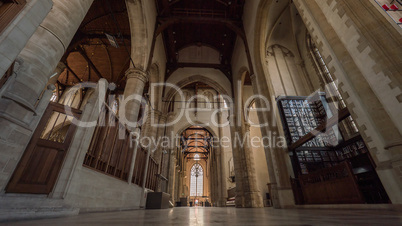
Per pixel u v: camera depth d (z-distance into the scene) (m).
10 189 2.67
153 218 2.63
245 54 14.16
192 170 44.72
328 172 5.98
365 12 3.88
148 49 11.35
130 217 2.79
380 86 3.52
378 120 3.53
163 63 17.38
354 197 4.82
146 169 8.30
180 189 30.50
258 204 12.73
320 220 2.10
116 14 13.58
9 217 1.98
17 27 2.21
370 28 3.72
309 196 6.95
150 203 7.93
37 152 3.20
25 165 2.95
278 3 12.78
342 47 4.29
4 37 2.07
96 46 17.06
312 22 5.21
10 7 2.17
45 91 3.49
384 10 3.71
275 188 8.15
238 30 14.20
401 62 3.29
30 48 3.44
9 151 2.64
